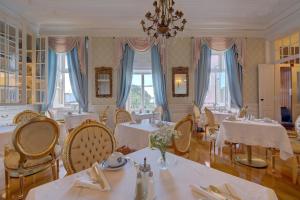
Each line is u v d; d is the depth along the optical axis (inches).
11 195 95.2
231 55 243.3
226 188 41.4
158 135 58.0
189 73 244.2
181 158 64.4
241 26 238.4
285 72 250.2
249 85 244.5
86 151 70.5
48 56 232.8
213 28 238.4
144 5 185.8
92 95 237.9
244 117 160.7
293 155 111.3
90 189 44.0
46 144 94.8
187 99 244.7
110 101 239.3
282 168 127.6
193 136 216.5
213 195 38.4
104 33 237.9
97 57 238.4
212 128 167.8
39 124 90.4
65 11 197.5
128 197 40.8
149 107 250.2
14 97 188.4
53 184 46.7
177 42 242.7
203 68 242.5
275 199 42.2
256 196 41.3
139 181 38.7
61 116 229.5
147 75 249.6
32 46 219.9
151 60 242.7
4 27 179.2
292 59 214.7
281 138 116.3
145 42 238.5
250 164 133.7
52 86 234.8
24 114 149.9
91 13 203.2
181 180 48.5
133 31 238.8
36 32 229.6
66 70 248.7
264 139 122.4
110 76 237.8
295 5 185.2
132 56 240.4
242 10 197.5
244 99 243.1
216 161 141.7
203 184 46.5
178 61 243.4
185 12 199.9
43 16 208.1
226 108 245.3
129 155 66.9
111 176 50.7
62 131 141.2
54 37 232.8
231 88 244.1
